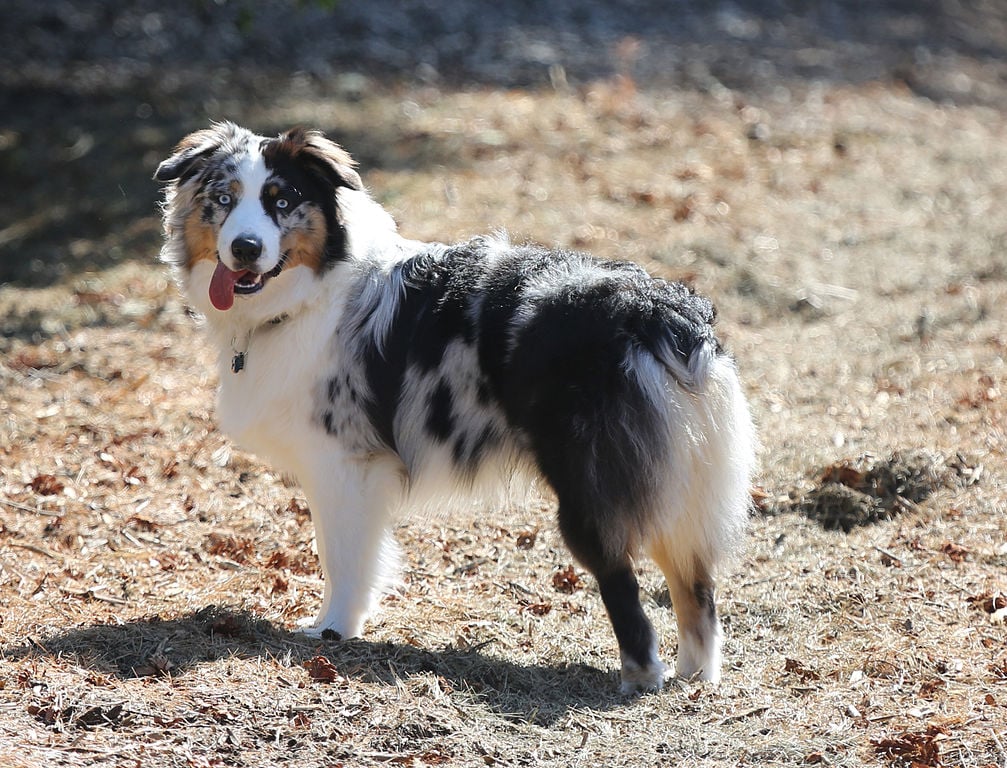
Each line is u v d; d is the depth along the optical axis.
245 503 11.65
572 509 8.09
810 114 25.23
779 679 8.41
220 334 9.02
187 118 23.67
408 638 8.95
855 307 17.02
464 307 8.56
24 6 27.41
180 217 8.90
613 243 18.73
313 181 8.69
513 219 19.48
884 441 12.55
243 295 8.55
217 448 12.84
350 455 8.82
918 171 22.45
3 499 11.26
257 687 7.54
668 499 7.93
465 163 21.94
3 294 17.69
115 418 13.59
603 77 26.77
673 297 8.18
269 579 9.89
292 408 8.81
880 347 15.57
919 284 17.69
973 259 18.48
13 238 19.72
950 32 32.97
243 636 8.46
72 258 19.00
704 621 8.31
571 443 8.01
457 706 7.59
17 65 25.44
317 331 8.74
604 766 6.98
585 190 20.84
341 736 7.08
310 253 8.67
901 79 28.58
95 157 22.20
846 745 7.33
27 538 10.55
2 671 7.61
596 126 23.86
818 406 13.79
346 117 24.03
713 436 8.03
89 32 26.95
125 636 8.23
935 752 7.14
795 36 30.86
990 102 28.00
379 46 27.69
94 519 11.07
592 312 8.04
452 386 8.56
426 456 8.78
